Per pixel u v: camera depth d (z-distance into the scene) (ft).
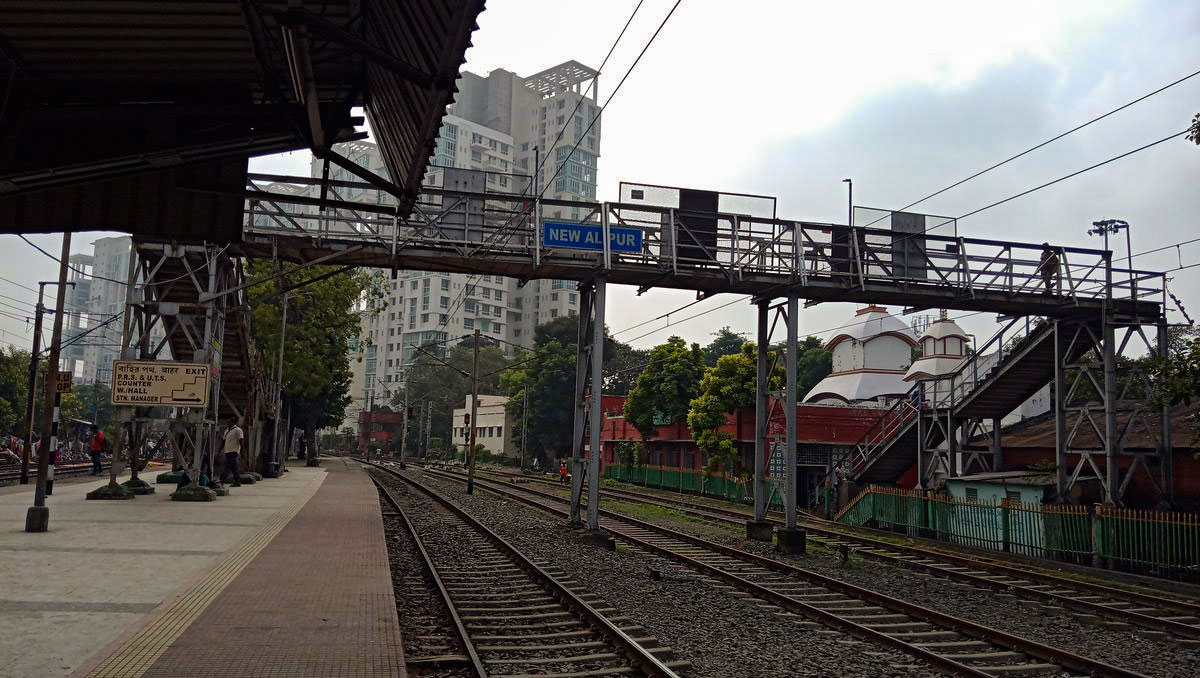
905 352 153.48
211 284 66.64
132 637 23.18
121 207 35.45
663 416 152.87
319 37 24.00
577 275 61.93
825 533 75.10
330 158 31.78
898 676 26.68
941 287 65.10
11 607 26.61
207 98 31.65
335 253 55.26
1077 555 61.77
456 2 20.52
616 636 28.32
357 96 35.04
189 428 69.51
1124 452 71.05
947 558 58.34
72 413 189.67
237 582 32.27
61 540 42.16
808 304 68.90
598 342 60.90
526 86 525.34
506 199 57.93
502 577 42.24
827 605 38.83
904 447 99.09
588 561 50.11
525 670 24.93
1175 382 58.85
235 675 20.08
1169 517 54.70
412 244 56.34
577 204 59.52
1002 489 79.10
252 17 23.76
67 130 30.25
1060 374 73.00
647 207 61.11
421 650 26.30
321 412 185.88
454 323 426.51
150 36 27.12
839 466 107.86
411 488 119.14
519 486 130.82
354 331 157.79
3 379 196.34
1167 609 42.45
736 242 61.87
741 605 37.81
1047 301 67.46
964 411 88.43
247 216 54.85
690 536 64.95
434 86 24.38
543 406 220.43
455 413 319.88
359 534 50.11
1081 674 27.91
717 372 126.72
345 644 23.38
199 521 53.26
